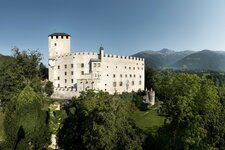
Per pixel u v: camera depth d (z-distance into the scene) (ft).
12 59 450.30
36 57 459.32
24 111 260.21
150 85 647.56
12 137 260.83
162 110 262.06
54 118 333.83
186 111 223.92
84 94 269.85
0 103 382.63
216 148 236.22
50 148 292.81
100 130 196.95
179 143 215.10
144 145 228.84
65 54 538.06
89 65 528.63
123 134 199.62
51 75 545.03
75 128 240.53
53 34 556.92
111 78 536.83
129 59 566.77
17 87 392.27
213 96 237.25
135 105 472.44
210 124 233.96
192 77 250.78
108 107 209.15
